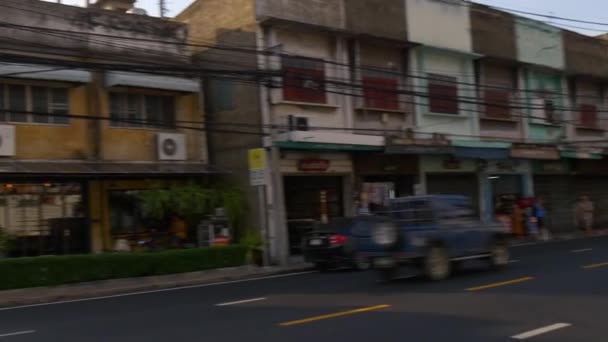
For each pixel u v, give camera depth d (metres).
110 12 20.16
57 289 15.75
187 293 14.68
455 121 28.44
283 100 22.47
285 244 21.12
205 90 24.19
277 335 8.98
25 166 18.05
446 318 9.95
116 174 19.75
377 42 25.20
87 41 19.30
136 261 17.45
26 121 18.62
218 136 23.77
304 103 22.91
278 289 14.45
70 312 12.24
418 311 10.62
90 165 19.48
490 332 8.91
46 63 15.91
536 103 32.47
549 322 9.51
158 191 19.98
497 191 31.14
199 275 18.30
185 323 10.23
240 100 22.73
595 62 36.50
